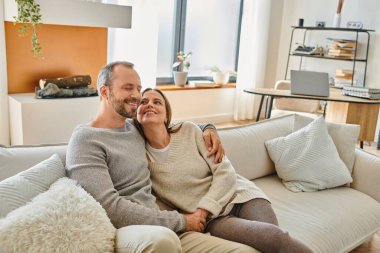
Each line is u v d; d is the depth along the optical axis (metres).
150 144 1.69
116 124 1.61
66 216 1.13
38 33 3.38
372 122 4.01
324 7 5.35
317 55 5.12
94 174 1.37
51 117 3.12
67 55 3.59
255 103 5.74
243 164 2.13
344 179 2.18
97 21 3.28
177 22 4.94
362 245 2.33
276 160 2.22
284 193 2.08
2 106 3.33
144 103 1.65
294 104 4.34
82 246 1.10
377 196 2.17
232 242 1.40
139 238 1.15
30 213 1.10
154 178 1.65
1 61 3.25
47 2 3.00
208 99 5.27
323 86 3.70
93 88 3.46
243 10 5.20
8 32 3.24
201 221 1.52
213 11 5.36
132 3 4.05
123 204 1.35
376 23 4.92
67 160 1.43
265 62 5.68
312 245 1.65
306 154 2.16
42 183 1.30
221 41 5.58
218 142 1.76
